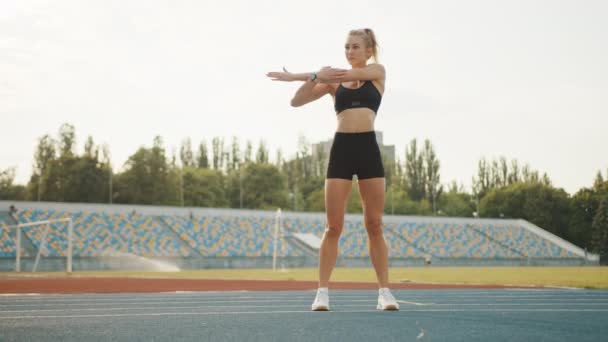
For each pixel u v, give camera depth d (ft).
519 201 240.73
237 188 243.19
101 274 87.71
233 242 146.82
